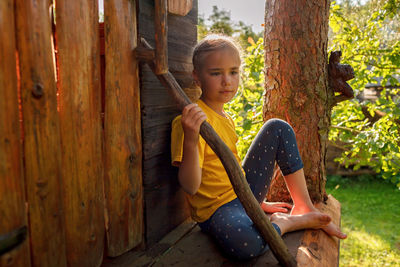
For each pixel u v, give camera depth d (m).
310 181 2.06
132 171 1.33
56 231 0.99
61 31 0.98
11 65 0.81
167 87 1.26
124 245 1.33
